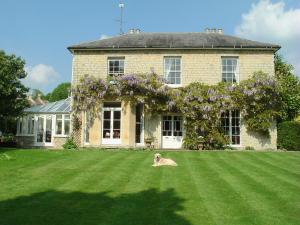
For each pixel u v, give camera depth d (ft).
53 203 27.40
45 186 32.96
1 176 37.11
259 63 77.46
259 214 25.09
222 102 75.15
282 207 26.84
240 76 77.36
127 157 53.26
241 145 76.28
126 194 30.35
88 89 77.20
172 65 78.59
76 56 79.46
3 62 67.67
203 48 77.56
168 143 77.41
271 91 75.77
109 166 44.21
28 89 73.10
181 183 34.83
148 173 39.93
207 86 76.02
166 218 24.00
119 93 76.13
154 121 77.25
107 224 22.77
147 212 25.30
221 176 38.75
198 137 74.90
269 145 76.18
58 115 82.12
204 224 22.95
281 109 76.74
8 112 71.51
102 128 77.77
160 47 77.66
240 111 76.38
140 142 77.30
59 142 80.07
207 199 28.89
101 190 31.65
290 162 50.52
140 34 86.33
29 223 22.95
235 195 30.22
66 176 37.58
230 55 77.66
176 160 51.47
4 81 67.41
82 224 22.80
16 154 53.57
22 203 27.35
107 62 79.05
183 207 26.63
